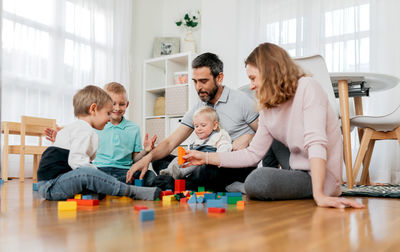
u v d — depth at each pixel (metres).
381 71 3.27
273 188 1.22
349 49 3.43
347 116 2.11
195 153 1.44
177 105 3.95
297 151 1.34
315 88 1.23
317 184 1.10
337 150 1.30
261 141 1.43
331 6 3.54
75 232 0.64
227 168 1.57
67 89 3.46
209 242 0.56
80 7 3.61
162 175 1.64
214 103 1.83
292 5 3.76
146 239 0.58
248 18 3.99
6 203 1.17
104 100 1.47
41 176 1.27
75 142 1.29
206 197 1.21
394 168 3.14
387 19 3.24
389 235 0.65
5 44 2.98
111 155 1.84
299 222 0.78
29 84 3.15
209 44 4.08
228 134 1.75
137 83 4.41
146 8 4.57
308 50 3.63
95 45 3.77
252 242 0.57
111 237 0.60
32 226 0.71
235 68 3.91
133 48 4.37
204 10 4.14
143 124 4.33
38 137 3.21
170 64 4.20
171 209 0.98
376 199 1.46
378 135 2.28
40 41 3.25
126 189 1.23
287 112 1.30
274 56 1.25
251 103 1.77
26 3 3.15
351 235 0.64
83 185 1.20
